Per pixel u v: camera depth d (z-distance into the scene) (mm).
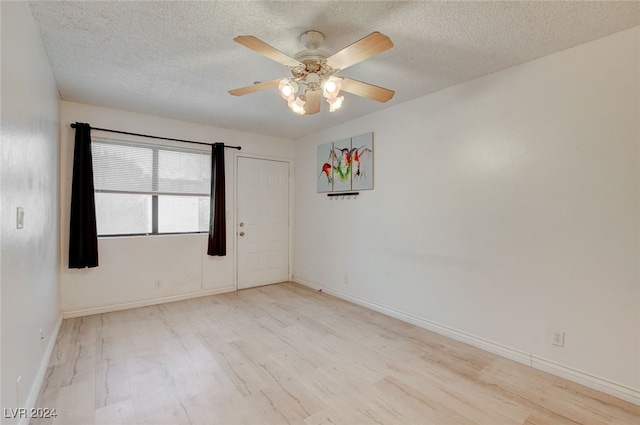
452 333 2926
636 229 1974
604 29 1987
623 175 2018
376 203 3689
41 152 2180
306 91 2223
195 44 2213
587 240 2154
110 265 3596
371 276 3760
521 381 2209
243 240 4660
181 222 4137
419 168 3213
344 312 3635
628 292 2002
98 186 3539
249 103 3404
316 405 1940
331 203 4371
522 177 2463
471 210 2787
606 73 2070
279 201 5035
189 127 4129
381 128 3619
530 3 1737
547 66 2328
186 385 2137
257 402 1962
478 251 2740
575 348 2207
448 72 2629
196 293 4211
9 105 1440
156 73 2674
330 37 2102
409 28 1992
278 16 1879
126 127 3672
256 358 2523
